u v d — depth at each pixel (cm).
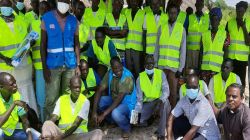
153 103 563
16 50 515
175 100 609
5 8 505
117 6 646
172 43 600
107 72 565
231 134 433
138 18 647
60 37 503
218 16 622
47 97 526
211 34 635
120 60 583
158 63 616
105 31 627
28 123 458
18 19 533
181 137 485
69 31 506
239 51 648
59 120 468
